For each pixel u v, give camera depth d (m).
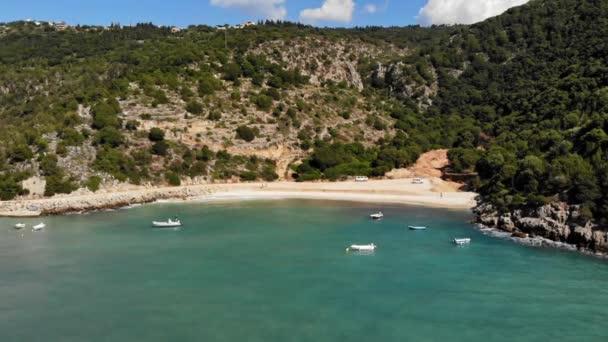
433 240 75.62
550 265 61.75
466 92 198.88
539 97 142.75
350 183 133.25
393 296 52.50
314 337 43.41
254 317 47.50
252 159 144.88
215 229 85.00
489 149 126.31
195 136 143.75
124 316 47.84
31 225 88.69
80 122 132.75
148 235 80.69
